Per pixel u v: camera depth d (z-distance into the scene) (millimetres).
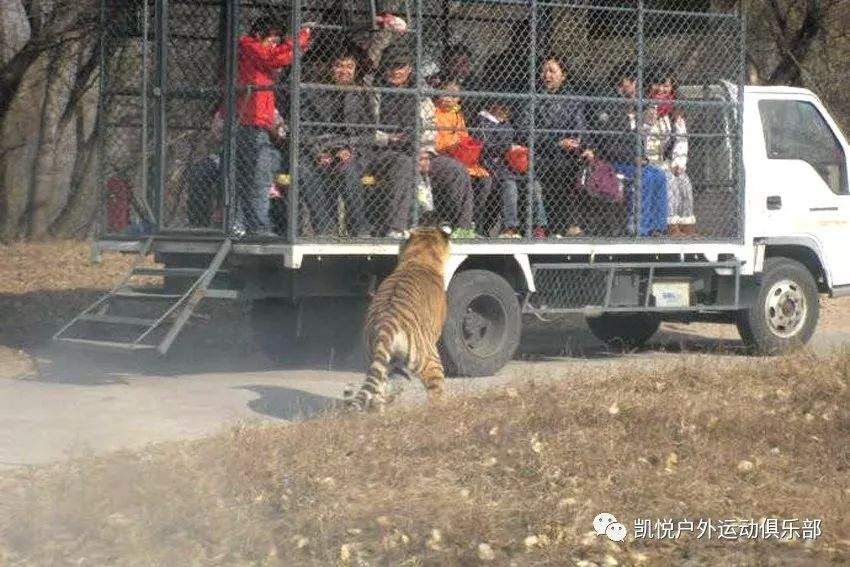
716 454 10062
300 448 9992
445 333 14641
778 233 17250
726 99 16828
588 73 16031
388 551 8047
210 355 17078
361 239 14359
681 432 10656
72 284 22391
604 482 9305
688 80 16828
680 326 21000
